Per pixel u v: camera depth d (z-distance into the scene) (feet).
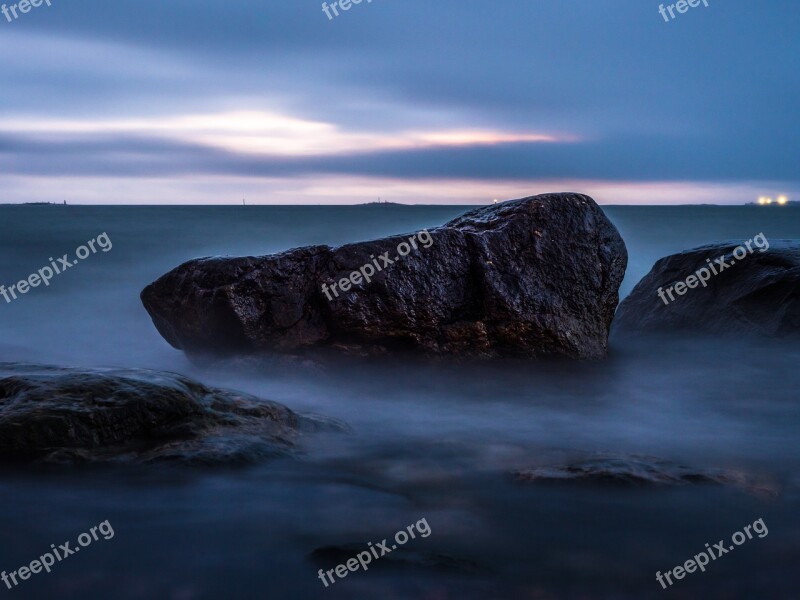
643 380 35.68
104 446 20.89
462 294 34.88
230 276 34.47
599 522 18.80
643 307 46.09
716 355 40.40
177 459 20.62
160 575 16.24
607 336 37.70
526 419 29.30
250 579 16.14
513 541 17.80
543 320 35.17
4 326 53.21
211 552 17.15
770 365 38.37
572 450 24.98
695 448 25.58
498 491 20.70
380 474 21.99
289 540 17.83
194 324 35.27
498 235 35.35
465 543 17.74
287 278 34.50
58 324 54.19
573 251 36.01
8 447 20.13
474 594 15.65
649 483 20.39
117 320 55.83
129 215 290.35
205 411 22.77
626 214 318.24
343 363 34.32
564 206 36.24
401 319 34.19
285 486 20.59
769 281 41.60
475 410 30.53
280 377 33.60
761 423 29.17
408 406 30.94
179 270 35.68
